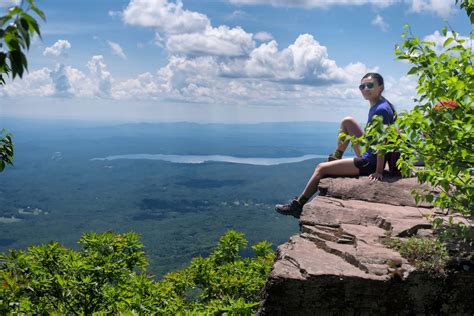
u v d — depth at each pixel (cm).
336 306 353
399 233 432
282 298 352
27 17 221
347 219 479
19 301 480
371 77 615
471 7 480
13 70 226
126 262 595
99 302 505
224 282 704
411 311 362
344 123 638
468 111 419
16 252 518
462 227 406
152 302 519
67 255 539
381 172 593
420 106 442
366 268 363
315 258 387
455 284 364
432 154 434
